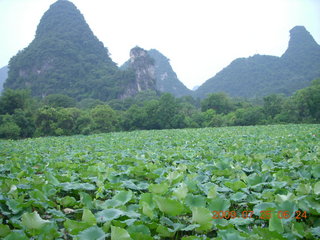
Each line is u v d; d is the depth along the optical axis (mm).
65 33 164875
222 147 13188
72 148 15578
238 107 82375
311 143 11906
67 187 5129
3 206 4129
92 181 5996
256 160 8234
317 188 4324
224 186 5305
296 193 4762
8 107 60562
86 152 12000
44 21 177625
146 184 5535
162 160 9555
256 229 3250
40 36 171625
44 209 4652
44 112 52562
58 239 3418
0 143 22688
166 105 65938
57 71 140375
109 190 5395
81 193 4492
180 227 3564
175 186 5270
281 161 7840
